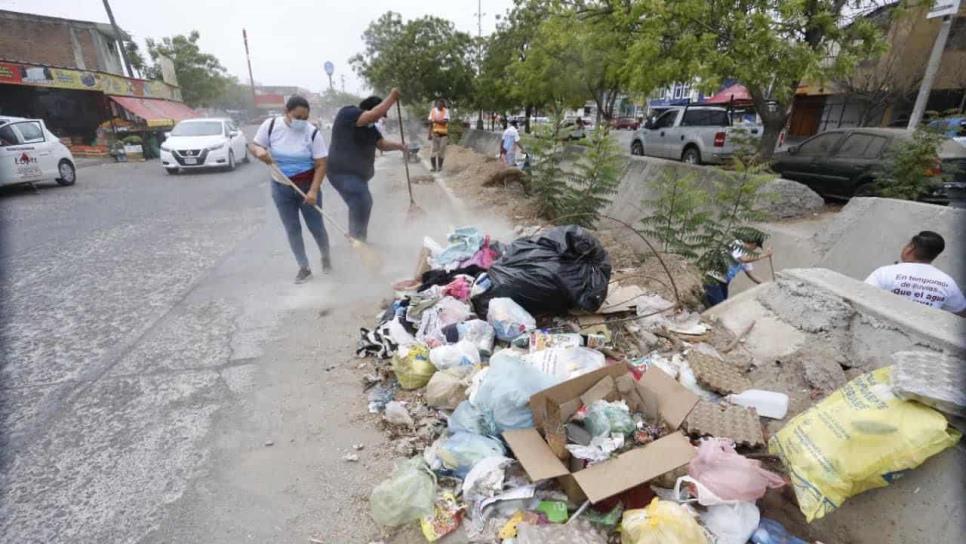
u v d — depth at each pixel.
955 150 6.24
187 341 3.96
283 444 2.79
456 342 3.36
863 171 7.20
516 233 6.52
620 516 2.10
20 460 2.68
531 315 3.66
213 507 2.38
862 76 16.05
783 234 5.76
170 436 2.86
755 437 2.34
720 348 3.15
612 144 6.73
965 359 2.18
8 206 9.44
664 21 6.60
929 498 1.88
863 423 1.93
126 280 5.33
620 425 2.40
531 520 2.14
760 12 6.01
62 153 11.88
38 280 5.35
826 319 2.84
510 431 2.41
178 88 32.56
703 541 1.87
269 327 4.19
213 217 8.30
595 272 3.70
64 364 3.63
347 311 4.47
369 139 5.46
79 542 2.20
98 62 26.81
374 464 2.63
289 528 2.27
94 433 2.89
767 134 7.91
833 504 1.97
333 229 7.31
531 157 9.09
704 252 5.23
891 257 4.62
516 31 18.55
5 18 23.25
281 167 4.89
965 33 14.32
